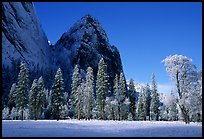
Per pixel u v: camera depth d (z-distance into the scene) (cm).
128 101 8612
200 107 4800
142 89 10956
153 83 10106
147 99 11175
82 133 3014
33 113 8531
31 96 8488
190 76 4844
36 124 4397
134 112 9756
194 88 4834
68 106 11812
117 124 5006
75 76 9150
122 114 8519
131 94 9781
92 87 8800
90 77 8850
